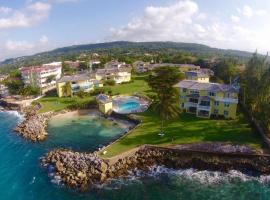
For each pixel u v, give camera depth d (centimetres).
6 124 10400
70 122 10012
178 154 6469
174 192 5391
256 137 7050
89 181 5791
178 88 9306
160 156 6506
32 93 14675
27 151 7531
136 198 5216
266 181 5728
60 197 5309
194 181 5759
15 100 13838
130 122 9456
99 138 8269
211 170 6122
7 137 8788
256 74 10250
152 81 7725
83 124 9725
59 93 13462
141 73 19125
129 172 6112
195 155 6362
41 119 10188
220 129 7650
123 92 13350
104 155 6400
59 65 19712
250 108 8938
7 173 6288
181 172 6091
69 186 5669
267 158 6141
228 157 6247
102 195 5334
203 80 13250
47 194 5422
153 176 5975
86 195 5350
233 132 7406
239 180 5769
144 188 5544
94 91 13350
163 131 7662
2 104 14038
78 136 8519
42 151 7500
